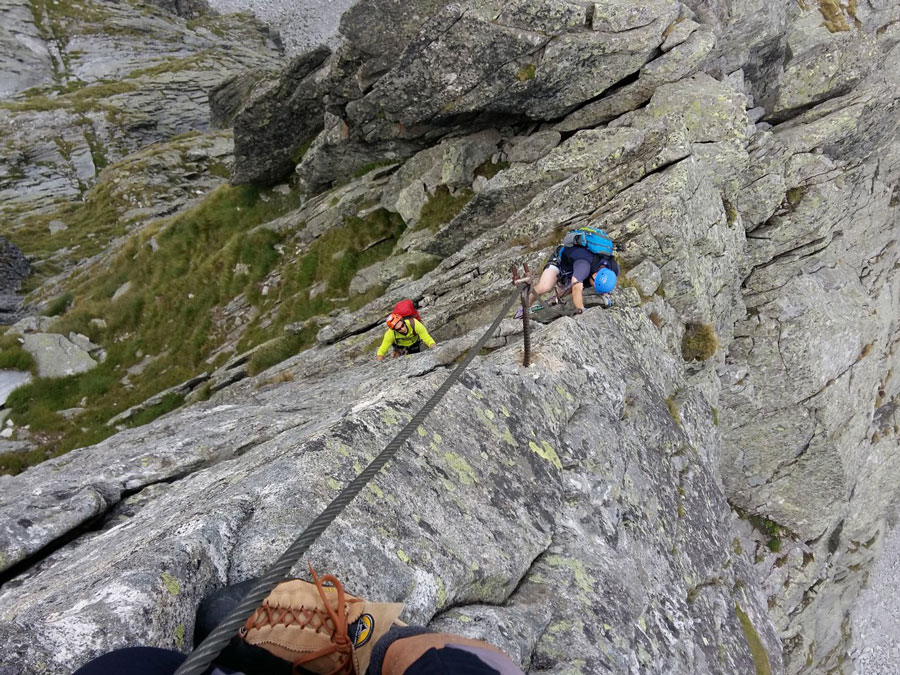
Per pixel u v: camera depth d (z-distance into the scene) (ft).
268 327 81.35
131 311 93.61
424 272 69.10
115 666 6.52
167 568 10.87
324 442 15.52
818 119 66.49
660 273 42.96
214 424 33.09
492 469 18.62
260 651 8.05
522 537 17.28
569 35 55.42
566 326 29.73
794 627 74.43
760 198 60.54
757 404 65.10
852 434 69.31
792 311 62.59
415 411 18.57
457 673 5.81
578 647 15.35
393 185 78.54
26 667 8.71
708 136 54.34
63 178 197.06
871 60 65.92
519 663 13.91
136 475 25.03
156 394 81.51
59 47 269.23
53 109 219.20
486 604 15.30
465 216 63.98
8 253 140.36
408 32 62.59
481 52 58.08
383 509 14.39
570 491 20.83
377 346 54.80
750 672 23.11
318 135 87.71
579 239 34.81
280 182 100.68
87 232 161.99
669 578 22.45
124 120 221.87
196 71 260.21
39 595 12.85
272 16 354.74
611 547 20.16
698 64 56.70
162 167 177.88
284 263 87.40
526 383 23.45
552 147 63.16
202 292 90.74
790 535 71.92
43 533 20.02
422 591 13.23
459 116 65.67
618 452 24.63
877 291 82.99
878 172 75.00
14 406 82.69
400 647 6.57
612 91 59.72
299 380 54.19
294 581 8.79
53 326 92.94
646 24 54.95
